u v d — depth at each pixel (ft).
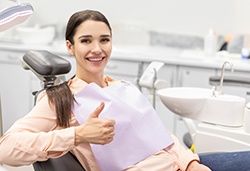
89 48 4.16
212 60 8.88
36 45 10.13
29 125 3.78
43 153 3.52
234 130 5.01
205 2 10.03
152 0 10.37
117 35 10.72
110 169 4.15
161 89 5.94
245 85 6.63
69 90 4.13
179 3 10.21
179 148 4.66
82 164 4.29
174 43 10.45
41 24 11.15
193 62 8.68
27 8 3.83
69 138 3.49
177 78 8.95
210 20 10.09
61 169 3.93
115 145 4.16
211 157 4.91
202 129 5.16
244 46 9.61
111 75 9.33
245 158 4.75
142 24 10.55
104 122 3.40
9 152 3.54
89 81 4.38
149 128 4.46
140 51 9.85
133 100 4.55
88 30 4.13
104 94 4.25
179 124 9.05
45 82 4.48
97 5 10.78
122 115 4.25
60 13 11.05
